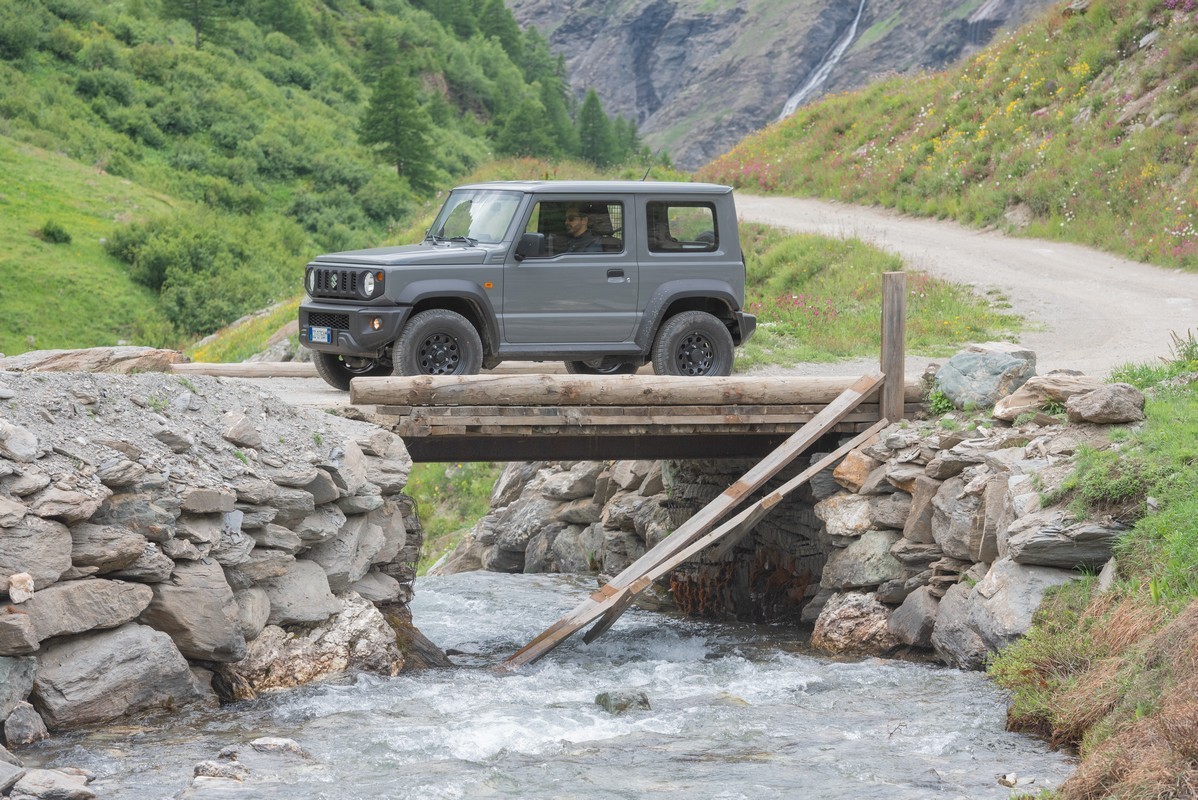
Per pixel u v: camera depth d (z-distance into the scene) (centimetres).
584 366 1434
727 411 1210
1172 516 870
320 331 1177
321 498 948
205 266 8144
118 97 11112
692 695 910
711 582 1490
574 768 707
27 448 773
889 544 1146
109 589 778
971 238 3052
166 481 833
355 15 18450
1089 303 2227
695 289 1255
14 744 722
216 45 13550
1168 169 2845
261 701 851
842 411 1223
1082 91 3425
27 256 7525
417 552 1085
